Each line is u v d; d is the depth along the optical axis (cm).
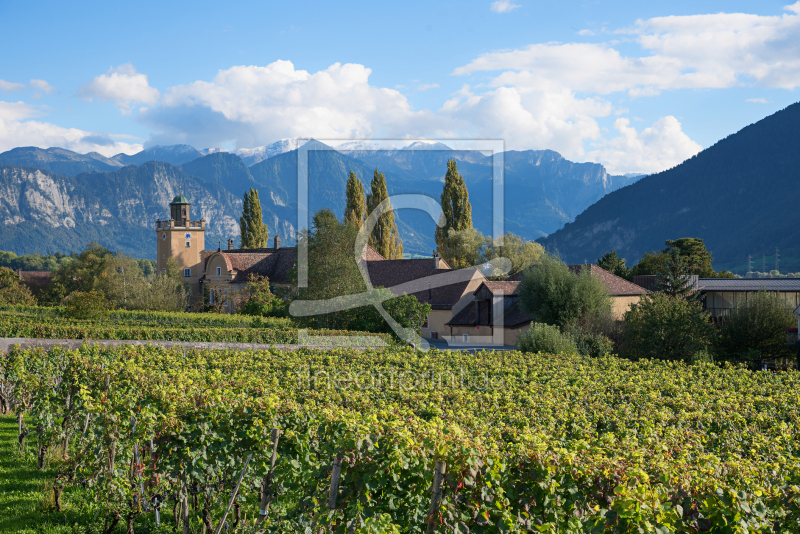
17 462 936
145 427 659
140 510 688
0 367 1294
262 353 1473
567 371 1338
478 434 632
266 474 607
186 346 2156
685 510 470
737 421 909
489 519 468
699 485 486
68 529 694
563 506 473
